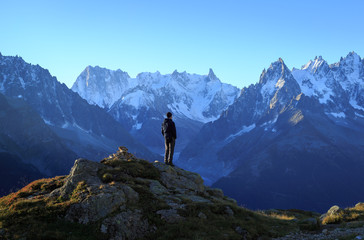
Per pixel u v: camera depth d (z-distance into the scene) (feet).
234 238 51.01
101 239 46.47
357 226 60.80
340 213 71.67
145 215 52.65
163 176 71.26
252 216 62.08
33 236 44.93
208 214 56.75
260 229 56.34
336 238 53.57
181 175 76.13
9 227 46.70
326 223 68.23
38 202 53.21
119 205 52.16
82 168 60.54
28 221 47.85
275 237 55.42
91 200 50.52
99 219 48.93
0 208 52.65
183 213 55.01
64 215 49.83
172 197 60.70
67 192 55.83
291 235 56.80
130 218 50.62
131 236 48.57
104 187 54.65
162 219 52.90
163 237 48.80
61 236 45.27
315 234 58.18
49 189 60.59
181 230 50.31
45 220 48.73
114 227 48.26
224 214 58.85
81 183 56.59
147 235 49.39
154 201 57.06
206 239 48.98
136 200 55.83
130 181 61.62
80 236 46.24
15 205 51.90
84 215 49.24
